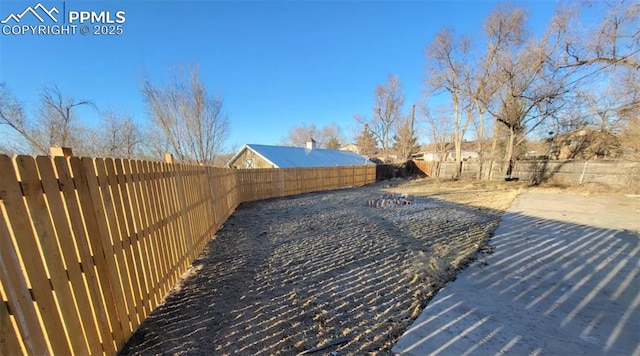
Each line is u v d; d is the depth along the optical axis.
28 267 1.28
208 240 4.88
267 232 5.62
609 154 15.19
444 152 26.97
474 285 2.99
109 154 14.43
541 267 3.48
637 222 5.96
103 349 1.76
